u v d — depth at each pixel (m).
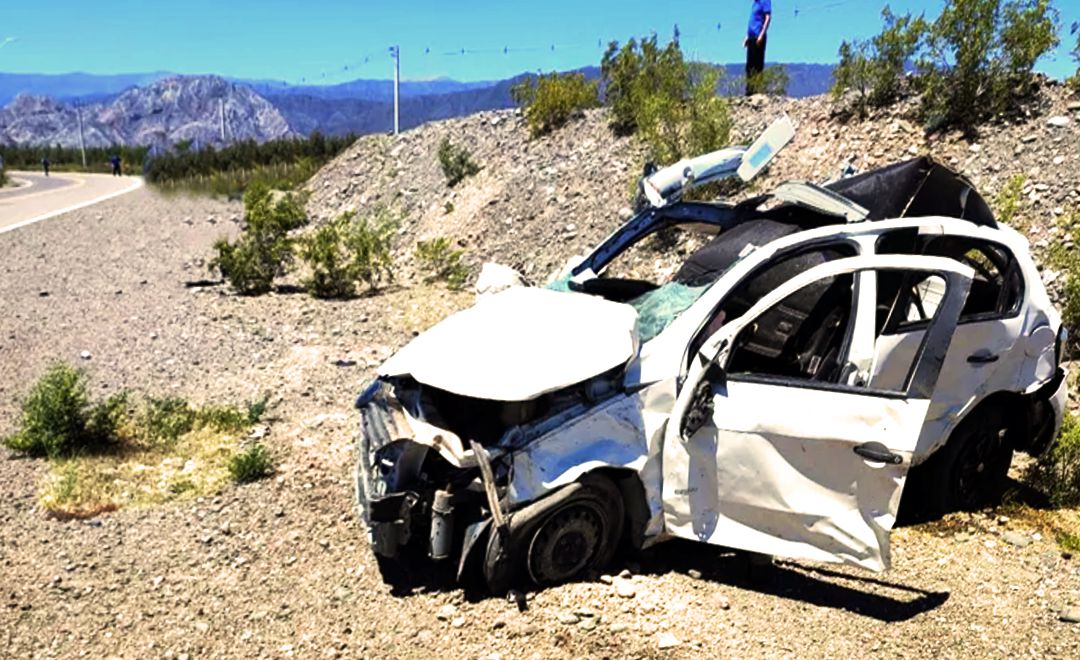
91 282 13.76
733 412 4.43
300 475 6.17
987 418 5.44
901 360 4.81
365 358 9.26
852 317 4.72
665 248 11.33
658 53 15.78
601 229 12.79
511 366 4.48
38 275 14.16
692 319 4.76
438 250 13.62
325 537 5.30
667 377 4.63
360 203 20.52
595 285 6.05
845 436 4.29
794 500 4.40
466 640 4.29
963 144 11.16
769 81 15.59
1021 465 6.38
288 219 13.73
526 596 4.57
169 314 11.40
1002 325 5.28
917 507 5.62
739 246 5.45
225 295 12.82
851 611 4.50
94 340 9.99
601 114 16.88
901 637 4.27
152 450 6.65
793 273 5.00
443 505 4.41
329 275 12.88
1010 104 11.36
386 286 13.27
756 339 4.92
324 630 4.40
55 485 5.96
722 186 11.80
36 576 4.87
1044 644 4.22
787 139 5.77
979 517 5.51
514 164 16.94
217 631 4.39
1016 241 5.45
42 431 6.57
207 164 39.28
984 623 4.39
